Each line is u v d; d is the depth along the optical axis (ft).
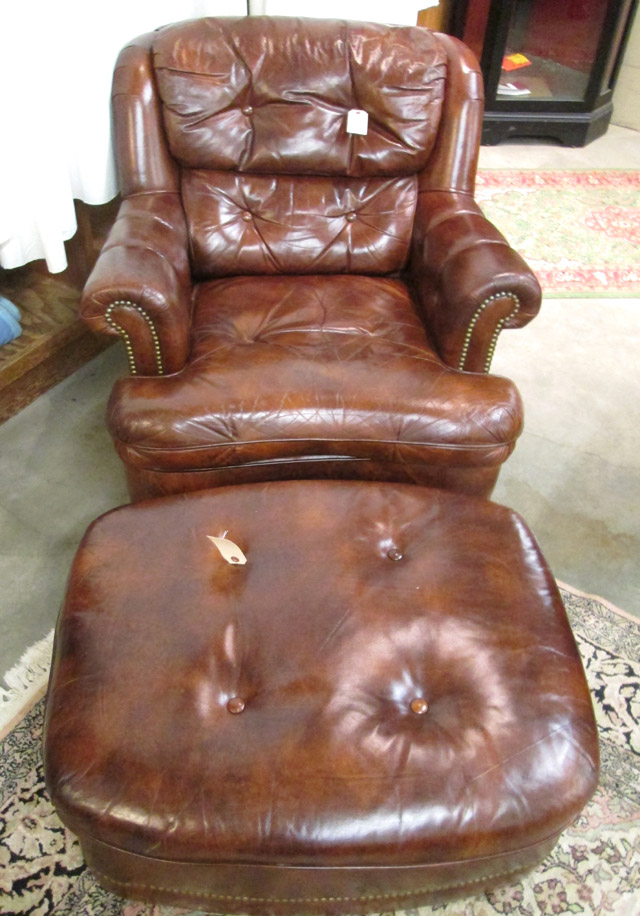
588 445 7.07
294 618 3.83
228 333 5.72
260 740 3.37
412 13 8.29
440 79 6.23
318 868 3.26
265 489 4.56
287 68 6.08
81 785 3.26
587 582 5.83
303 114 6.16
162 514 4.37
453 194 6.39
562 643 3.91
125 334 5.15
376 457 5.29
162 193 6.16
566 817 3.36
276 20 6.18
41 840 4.20
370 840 3.18
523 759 3.40
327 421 5.09
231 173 6.34
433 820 3.22
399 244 6.49
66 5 5.51
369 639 3.76
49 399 7.19
